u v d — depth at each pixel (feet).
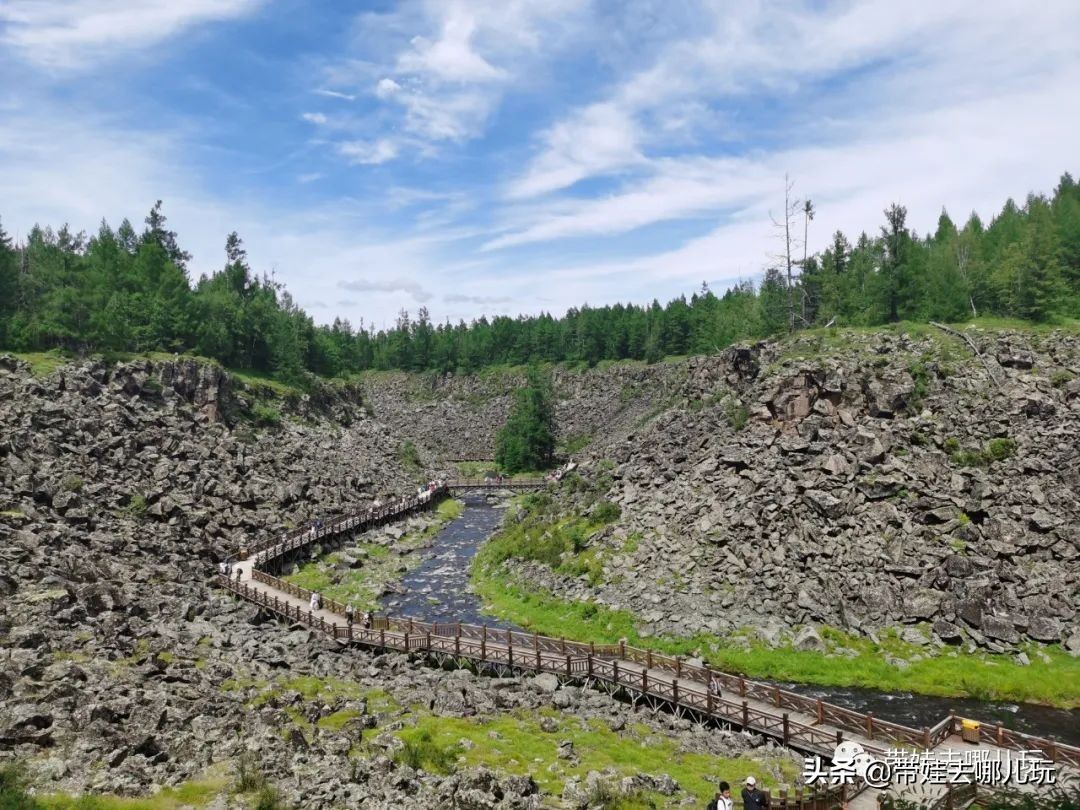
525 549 216.13
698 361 296.92
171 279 352.69
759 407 216.74
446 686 123.34
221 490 240.32
